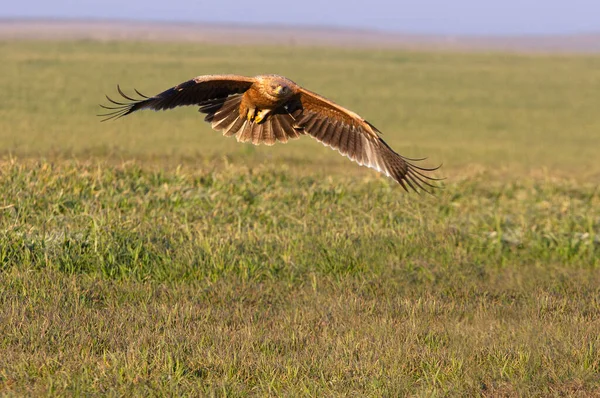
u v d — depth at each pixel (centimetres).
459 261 4897
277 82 2492
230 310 3797
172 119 12156
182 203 5575
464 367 3141
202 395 2777
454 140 11700
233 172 6600
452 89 18338
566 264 5159
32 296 3747
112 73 18200
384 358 3162
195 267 4331
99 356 3108
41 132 10138
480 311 3984
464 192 6969
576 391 2986
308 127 2598
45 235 4459
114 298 3853
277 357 3186
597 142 12169
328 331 3544
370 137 2569
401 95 16788
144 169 6888
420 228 5431
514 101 16650
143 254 4422
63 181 5691
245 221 5341
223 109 2592
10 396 2662
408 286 4406
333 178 7062
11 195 5147
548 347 3344
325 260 4666
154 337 3281
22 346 3123
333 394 2836
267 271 4434
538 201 6819
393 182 6888
